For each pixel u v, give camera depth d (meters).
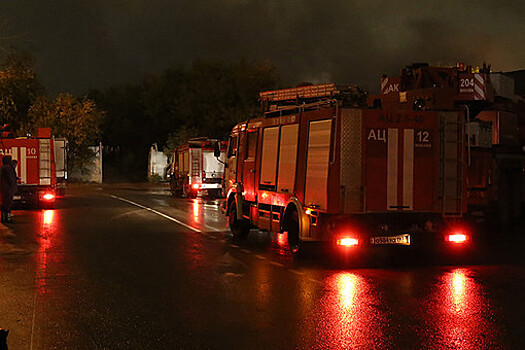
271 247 12.28
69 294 7.64
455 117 10.42
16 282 8.43
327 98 10.72
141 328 6.04
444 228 10.41
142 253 11.32
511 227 15.11
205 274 9.12
